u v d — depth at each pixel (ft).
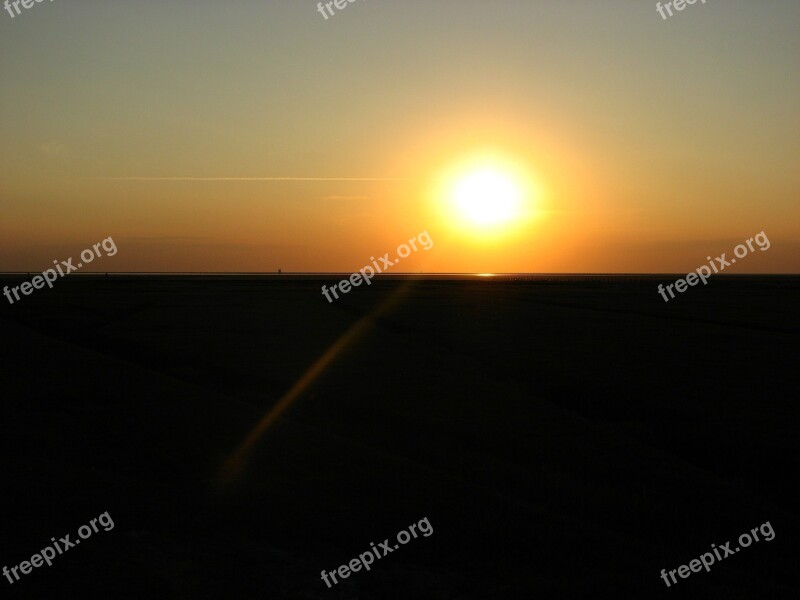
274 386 132.67
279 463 81.87
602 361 162.30
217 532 62.08
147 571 53.93
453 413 111.24
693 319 264.52
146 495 69.15
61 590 50.37
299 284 556.51
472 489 75.25
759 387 133.90
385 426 106.63
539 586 54.90
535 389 138.72
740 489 82.12
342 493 72.28
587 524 67.87
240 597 51.34
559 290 491.31
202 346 178.50
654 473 85.97
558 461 90.02
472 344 187.11
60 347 168.04
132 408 106.01
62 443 86.89
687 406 118.73
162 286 494.59
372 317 263.70
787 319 265.34
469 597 53.26
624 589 55.11
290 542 61.05
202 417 101.81
